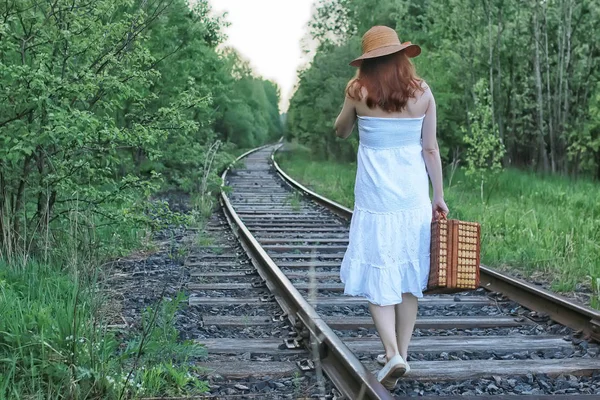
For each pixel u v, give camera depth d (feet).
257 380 13.24
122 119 34.53
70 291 16.38
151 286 21.42
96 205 22.53
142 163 51.78
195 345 14.55
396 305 12.87
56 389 11.64
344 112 12.65
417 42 92.22
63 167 20.67
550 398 12.28
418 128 12.26
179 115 23.61
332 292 22.11
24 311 14.20
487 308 19.83
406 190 12.14
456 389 12.85
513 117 75.87
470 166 50.34
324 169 86.28
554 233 29.17
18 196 21.12
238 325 17.34
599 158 67.82
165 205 24.63
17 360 12.33
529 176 59.31
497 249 27.94
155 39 45.78
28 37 20.95
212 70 58.34
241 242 30.68
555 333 16.93
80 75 20.10
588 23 67.56
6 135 19.08
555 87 68.59
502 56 74.69
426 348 15.35
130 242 27.58
